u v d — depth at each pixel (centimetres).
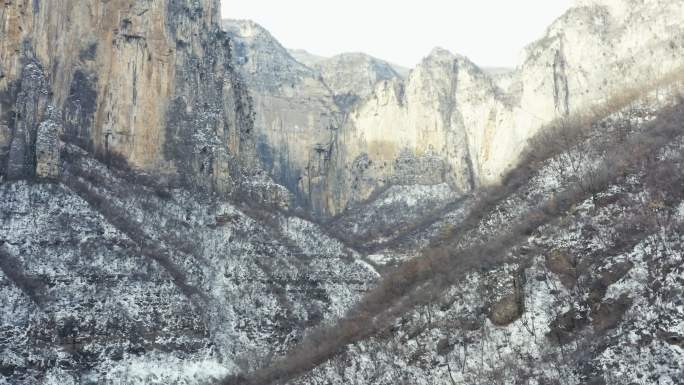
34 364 10281
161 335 11950
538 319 8419
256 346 13400
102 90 16075
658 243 8131
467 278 9550
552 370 7750
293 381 9838
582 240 8994
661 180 9156
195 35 18275
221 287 14225
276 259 15638
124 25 16650
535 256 9144
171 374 11569
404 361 8975
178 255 14000
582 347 7756
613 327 7712
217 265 14688
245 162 19612
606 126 12875
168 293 12569
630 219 8844
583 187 10319
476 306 9031
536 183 12312
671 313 7250
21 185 12562
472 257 10431
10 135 13112
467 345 8644
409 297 10450
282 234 16925
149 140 16338
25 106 13250
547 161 12888
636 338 7312
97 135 15775
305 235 17438
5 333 10325
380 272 17288
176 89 17225
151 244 13675
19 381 10019
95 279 11944
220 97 18750
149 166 16162
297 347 12588
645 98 13350
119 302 11881
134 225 13875
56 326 10969
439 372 8569
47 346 10606
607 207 9338
